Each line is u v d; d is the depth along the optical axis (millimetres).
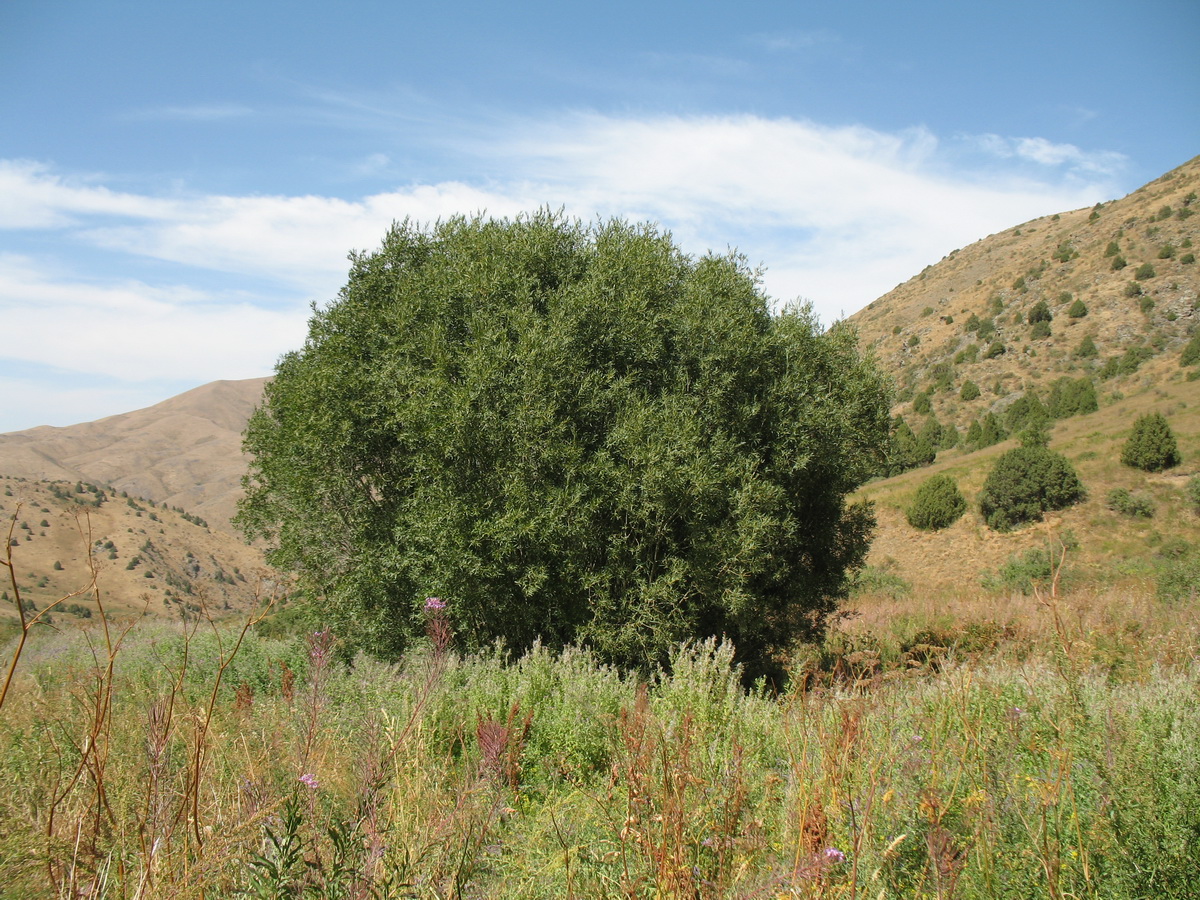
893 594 26094
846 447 12398
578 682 6316
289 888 2133
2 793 2736
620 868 2963
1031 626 9539
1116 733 3434
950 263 122500
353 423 11117
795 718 4289
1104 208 103250
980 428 56406
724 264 11992
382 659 10781
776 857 2875
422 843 2578
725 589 10609
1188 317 65688
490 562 10000
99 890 2404
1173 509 29625
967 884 2773
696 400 10789
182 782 2758
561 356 10133
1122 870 2861
